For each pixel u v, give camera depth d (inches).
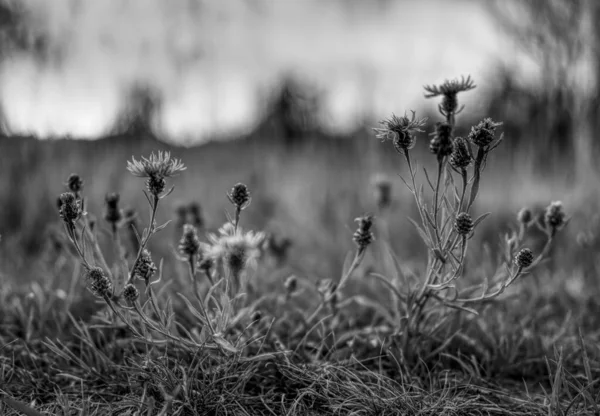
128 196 49.1
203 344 26.3
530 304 32.2
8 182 45.1
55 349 27.3
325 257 45.3
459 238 26.4
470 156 25.7
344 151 68.7
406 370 27.2
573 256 40.2
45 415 25.1
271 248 35.5
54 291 32.5
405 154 26.2
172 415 25.2
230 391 26.3
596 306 33.7
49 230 35.6
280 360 27.5
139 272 25.9
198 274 33.7
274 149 70.3
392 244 47.1
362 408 26.2
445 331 29.6
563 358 28.7
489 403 26.8
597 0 49.6
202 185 59.4
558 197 52.2
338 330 30.8
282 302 30.9
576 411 26.0
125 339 28.5
